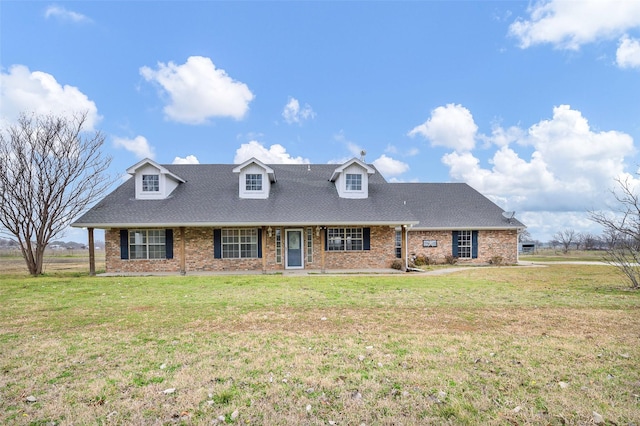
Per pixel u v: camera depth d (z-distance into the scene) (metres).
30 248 15.77
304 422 2.96
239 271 16.47
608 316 6.67
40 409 3.19
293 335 5.51
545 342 5.05
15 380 3.84
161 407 3.22
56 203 16.38
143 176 17.33
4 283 11.96
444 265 19.33
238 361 4.37
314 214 16.52
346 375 3.90
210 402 3.30
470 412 3.09
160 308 7.66
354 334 5.55
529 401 3.29
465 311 7.18
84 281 12.51
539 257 28.64
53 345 5.06
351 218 16.28
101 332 5.77
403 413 3.09
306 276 13.89
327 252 17.14
